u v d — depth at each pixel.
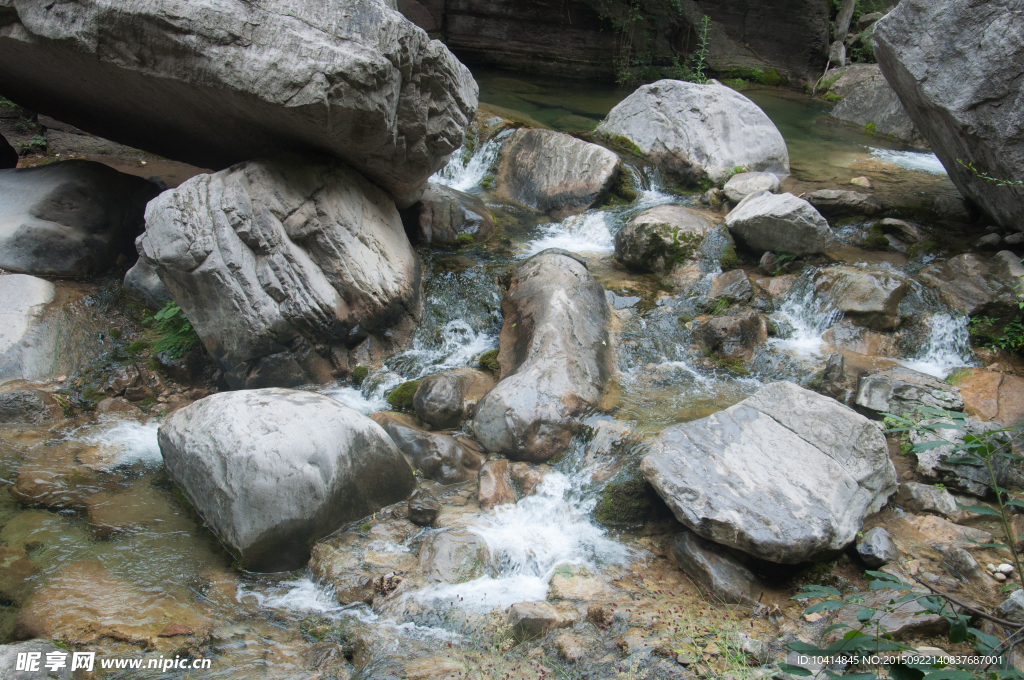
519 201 8.56
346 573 3.66
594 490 4.26
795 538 3.52
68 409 5.06
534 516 4.20
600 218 7.78
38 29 4.84
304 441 3.89
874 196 7.65
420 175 5.96
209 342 5.12
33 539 3.80
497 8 14.39
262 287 5.04
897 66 6.38
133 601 3.41
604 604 3.47
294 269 5.14
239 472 3.75
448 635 3.33
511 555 3.86
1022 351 5.62
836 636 3.23
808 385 5.26
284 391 4.34
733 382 5.38
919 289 5.96
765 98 14.10
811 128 11.78
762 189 7.82
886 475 4.06
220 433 3.93
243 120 5.14
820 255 6.52
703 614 3.44
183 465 4.07
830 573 3.63
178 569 3.66
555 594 3.55
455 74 5.55
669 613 3.43
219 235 4.91
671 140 8.95
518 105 12.03
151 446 4.74
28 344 5.32
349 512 4.04
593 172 8.25
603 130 9.65
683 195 8.57
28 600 3.35
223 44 4.49
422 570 3.71
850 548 3.76
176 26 4.45
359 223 5.63
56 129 8.57
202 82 4.60
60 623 3.20
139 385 5.27
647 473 3.97
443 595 3.54
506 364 5.35
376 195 5.98
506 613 3.44
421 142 5.52
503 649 3.25
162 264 4.91
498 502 4.23
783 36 15.20
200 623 3.33
